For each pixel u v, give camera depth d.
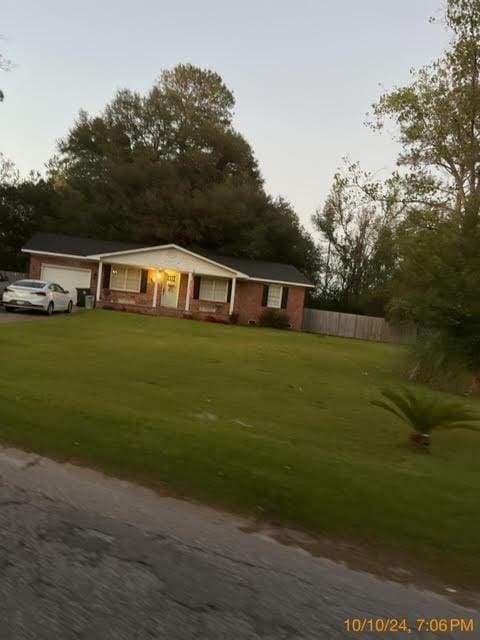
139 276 30.69
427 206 17.09
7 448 5.64
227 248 41.06
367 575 3.81
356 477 5.45
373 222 44.44
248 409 9.09
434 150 17.03
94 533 3.97
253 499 4.85
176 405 8.63
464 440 8.94
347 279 46.88
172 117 44.94
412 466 6.68
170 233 39.97
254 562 3.79
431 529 4.52
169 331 20.98
